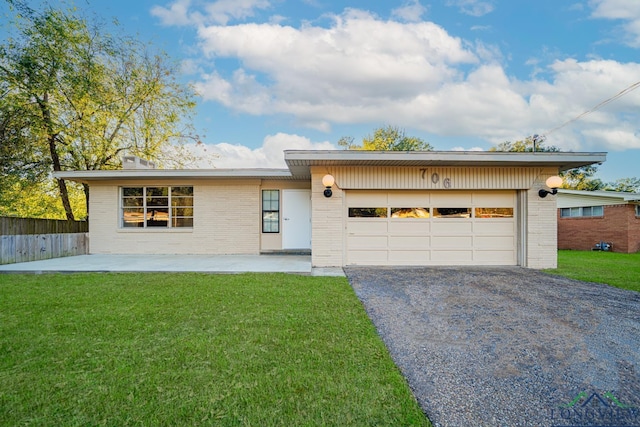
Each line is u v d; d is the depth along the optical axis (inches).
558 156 288.0
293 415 81.7
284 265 317.7
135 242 421.7
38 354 115.5
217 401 87.3
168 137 622.2
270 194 436.8
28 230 393.7
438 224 333.1
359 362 111.2
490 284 243.1
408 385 98.4
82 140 526.0
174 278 255.9
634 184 1110.4
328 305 179.9
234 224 424.5
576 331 144.7
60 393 90.6
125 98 575.5
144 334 134.6
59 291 210.8
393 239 332.2
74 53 491.8
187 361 110.4
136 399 87.9
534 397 92.7
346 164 314.7
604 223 588.7
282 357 114.2
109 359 111.6
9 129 462.0
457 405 88.5
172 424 78.0
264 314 162.6
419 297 204.2
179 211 426.0
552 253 322.7
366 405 86.4
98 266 307.7
